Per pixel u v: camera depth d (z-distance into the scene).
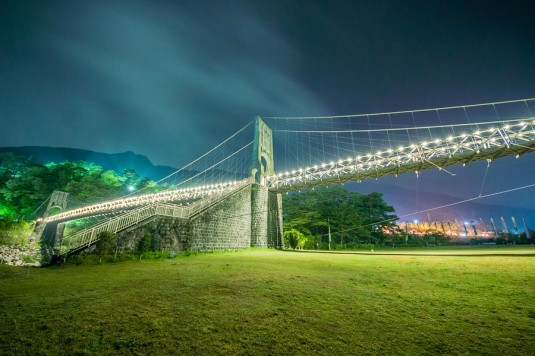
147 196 41.56
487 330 4.60
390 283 8.33
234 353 3.67
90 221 52.09
